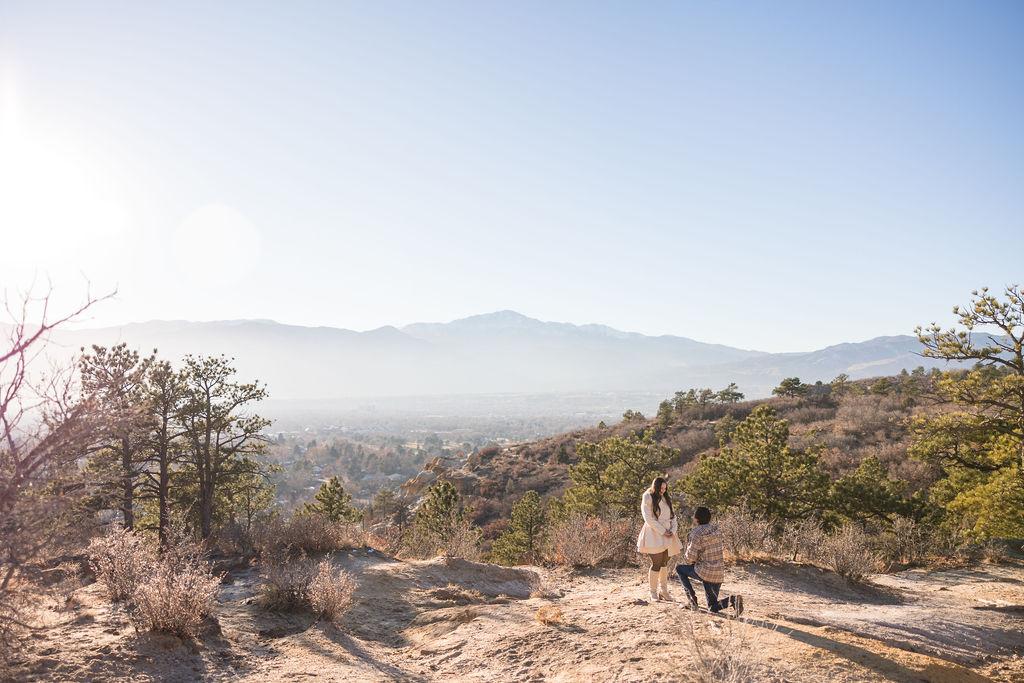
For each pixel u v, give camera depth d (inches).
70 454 223.1
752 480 956.0
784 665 232.1
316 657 305.4
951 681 234.8
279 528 568.1
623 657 262.7
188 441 1054.4
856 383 3321.9
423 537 686.5
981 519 531.5
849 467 1678.2
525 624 340.5
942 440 650.2
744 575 492.1
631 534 618.5
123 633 291.7
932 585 577.3
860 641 270.7
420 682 276.7
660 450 1393.9
